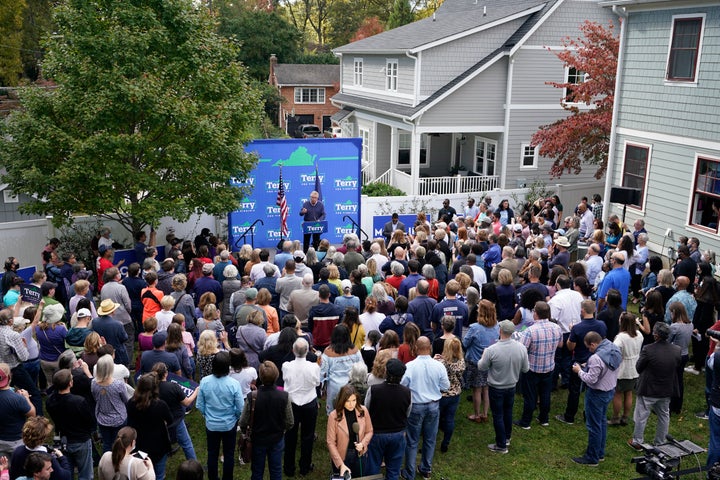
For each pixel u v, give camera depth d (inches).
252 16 2461.9
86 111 530.0
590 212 695.7
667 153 674.2
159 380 284.2
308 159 749.9
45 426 233.0
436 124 1015.0
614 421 373.1
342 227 779.4
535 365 353.4
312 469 322.0
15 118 554.6
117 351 354.6
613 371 320.2
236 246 747.4
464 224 616.1
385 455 282.8
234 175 619.2
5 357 330.0
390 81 1123.3
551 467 329.7
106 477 221.3
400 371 272.1
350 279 423.5
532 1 1048.2
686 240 521.3
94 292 590.6
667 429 335.6
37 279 423.5
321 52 2977.4
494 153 1096.2
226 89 606.9
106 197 552.4
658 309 376.2
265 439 275.7
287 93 2202.3
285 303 421.4
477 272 450.6
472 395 408.2
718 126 607.5
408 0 2394.2
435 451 344.2
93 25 551.5
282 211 729.0
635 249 567.2
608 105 851.4
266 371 273.0
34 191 553.3
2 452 271.7
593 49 863.7
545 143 888.3
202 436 358.6
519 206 941.8
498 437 339.9
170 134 581.0
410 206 886.4
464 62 1024.2
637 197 626.8
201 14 620.4
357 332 343.6
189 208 596.4
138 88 527.8
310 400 303.7
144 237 592.1
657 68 677.9
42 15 1660.9
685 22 637.3
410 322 328.2
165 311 365.1
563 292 392.8
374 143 1226.6
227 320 427.8
